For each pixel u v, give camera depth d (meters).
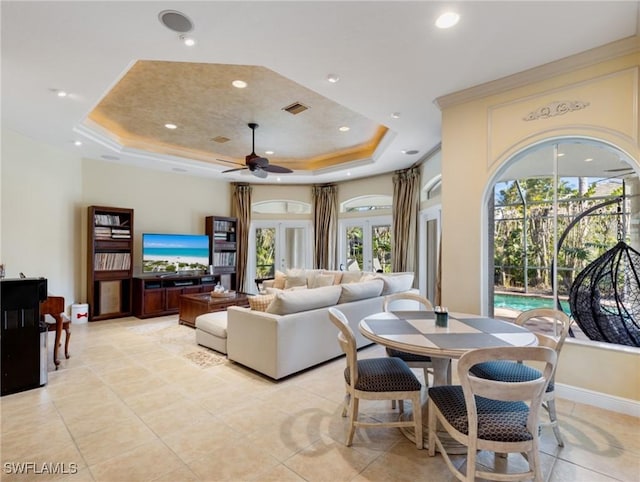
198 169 6.62
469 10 2.15
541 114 2.93
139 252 6.45
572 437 2.31
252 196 8.05
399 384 2.18
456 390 2.04
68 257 5.43
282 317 3.27
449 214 3.45
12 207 4.44
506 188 3.29
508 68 2.88
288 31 2.35
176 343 4.45
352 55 2.67
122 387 3.09
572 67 2.74
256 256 8.16
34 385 3.05
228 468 1.99
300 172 7.16
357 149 6.30
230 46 2.54
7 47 2.56
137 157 5.77
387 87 3.21
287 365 3.28
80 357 3.90
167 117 4.64
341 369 3.59
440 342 2.04
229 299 5.21
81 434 2.33
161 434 2.34
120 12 2.15
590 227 2.95
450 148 3.44
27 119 4.04
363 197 7.50
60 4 2.08
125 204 6.27
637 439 2.28
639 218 2.74
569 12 2.17
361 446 2.22
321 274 6.05
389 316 2.76
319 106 4.27
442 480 1.90
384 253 7.16
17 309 2.98
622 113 2.58
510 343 2.03
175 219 7.00
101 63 2.80
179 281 6.51
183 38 2.44
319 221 7.92
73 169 5.55
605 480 1.90
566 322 2.31
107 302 5.79
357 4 2.08
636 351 2.62
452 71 2.92
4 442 2.23
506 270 3.32
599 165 2.88
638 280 2.75
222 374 3.41
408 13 2.17
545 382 1.61
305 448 2.19
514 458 2.11
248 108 4.33
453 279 3.42
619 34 2.41
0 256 4.27
